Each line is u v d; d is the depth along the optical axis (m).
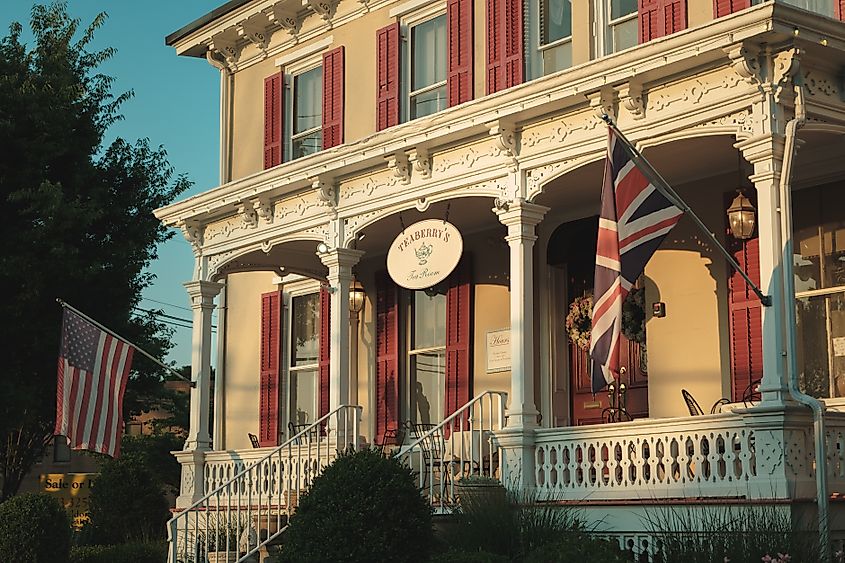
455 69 17.16
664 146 13.16
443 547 12.80
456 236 14.66
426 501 12.82
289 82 20.75
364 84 19.05
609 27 15.15
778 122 11.73
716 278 14.51
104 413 17.61
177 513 18.14
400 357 18.66
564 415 16.53
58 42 23.94
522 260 14.06
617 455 13.49
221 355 21.97
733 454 11.52
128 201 24.33
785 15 11.35
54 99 22.91
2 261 21.59
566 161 13.80
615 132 11.77
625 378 15.85
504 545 12.04
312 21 20.19
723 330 14.38
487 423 17.14
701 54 11.98
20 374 22.55
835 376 13.44
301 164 16.80
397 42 18.33
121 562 18.69
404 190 15.71
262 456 17.53
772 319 11.34
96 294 23.31
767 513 10.82
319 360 19.89
